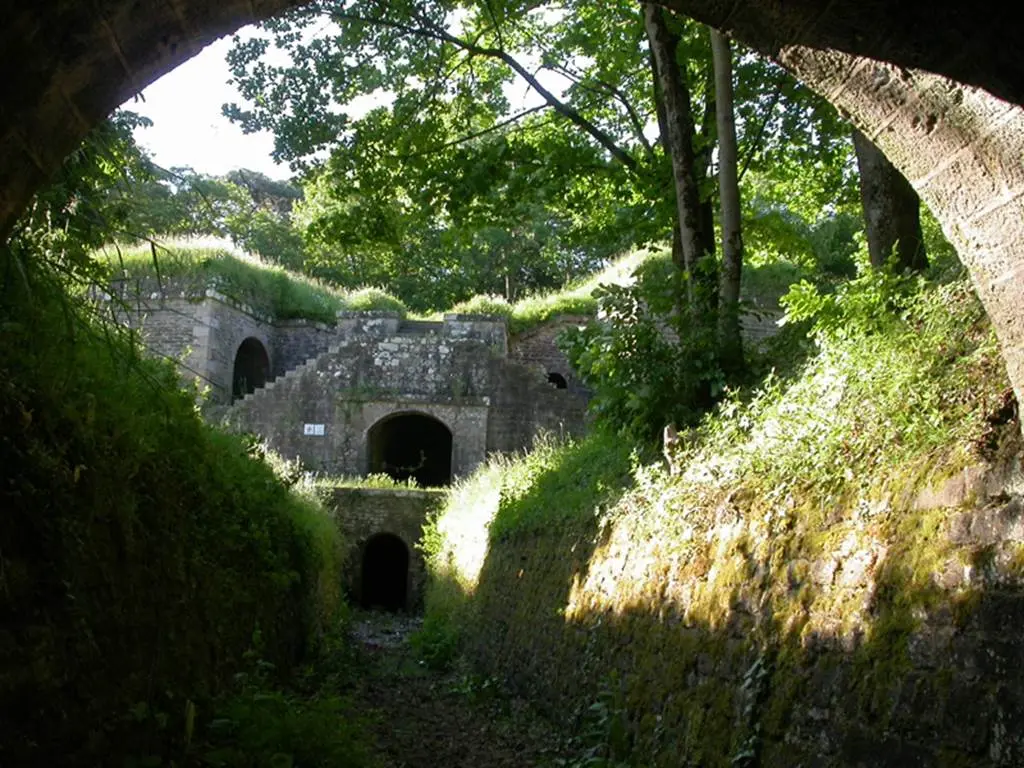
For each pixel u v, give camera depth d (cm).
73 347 554
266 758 593
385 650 1845
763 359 1012
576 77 1495
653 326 1016
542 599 1220
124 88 367
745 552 640
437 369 3008
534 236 4881
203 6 360
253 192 4622
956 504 437
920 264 915
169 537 641
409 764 838
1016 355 412
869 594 484
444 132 1435
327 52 1361
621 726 787
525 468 1656
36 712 420
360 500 2736
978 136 408
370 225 1466
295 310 3534
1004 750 372
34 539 446
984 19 383
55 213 572
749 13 415
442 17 1366
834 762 476
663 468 904
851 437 566
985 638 395
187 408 766
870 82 423
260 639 866
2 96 329
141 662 553
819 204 1650
